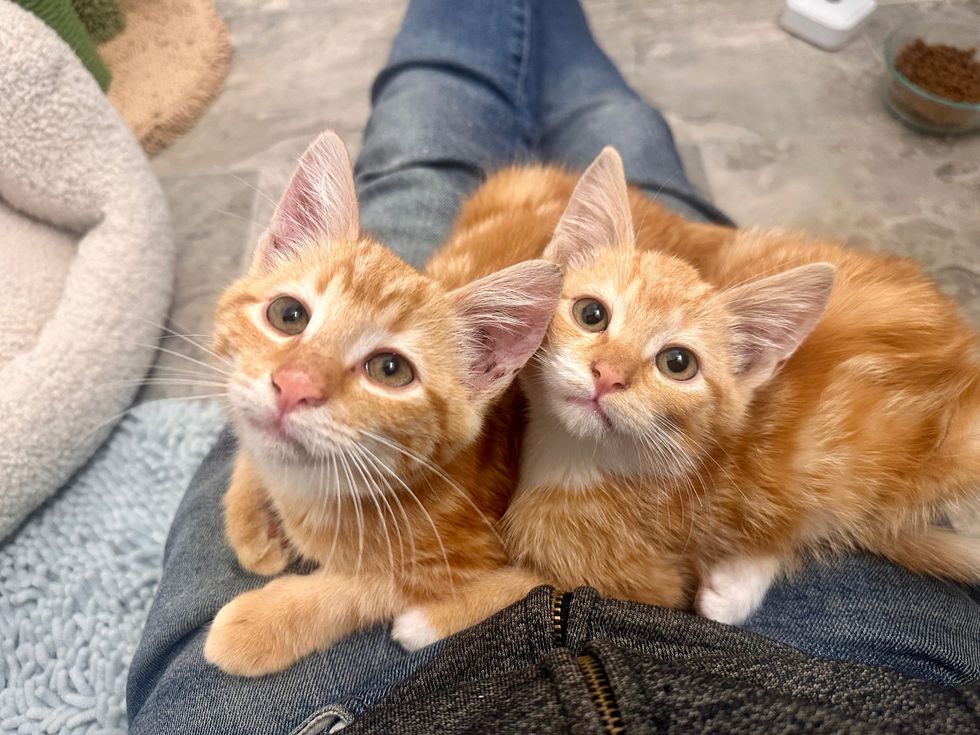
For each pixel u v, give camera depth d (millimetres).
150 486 383
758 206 505
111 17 543
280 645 223
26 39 366
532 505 244
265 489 250
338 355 201
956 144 523
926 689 160
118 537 367
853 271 283
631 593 245
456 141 387
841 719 145
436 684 173
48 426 357
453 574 233
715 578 256
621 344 226
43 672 336
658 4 597
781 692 153
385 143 386
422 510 224
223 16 587
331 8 591
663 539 248
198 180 508
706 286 247
